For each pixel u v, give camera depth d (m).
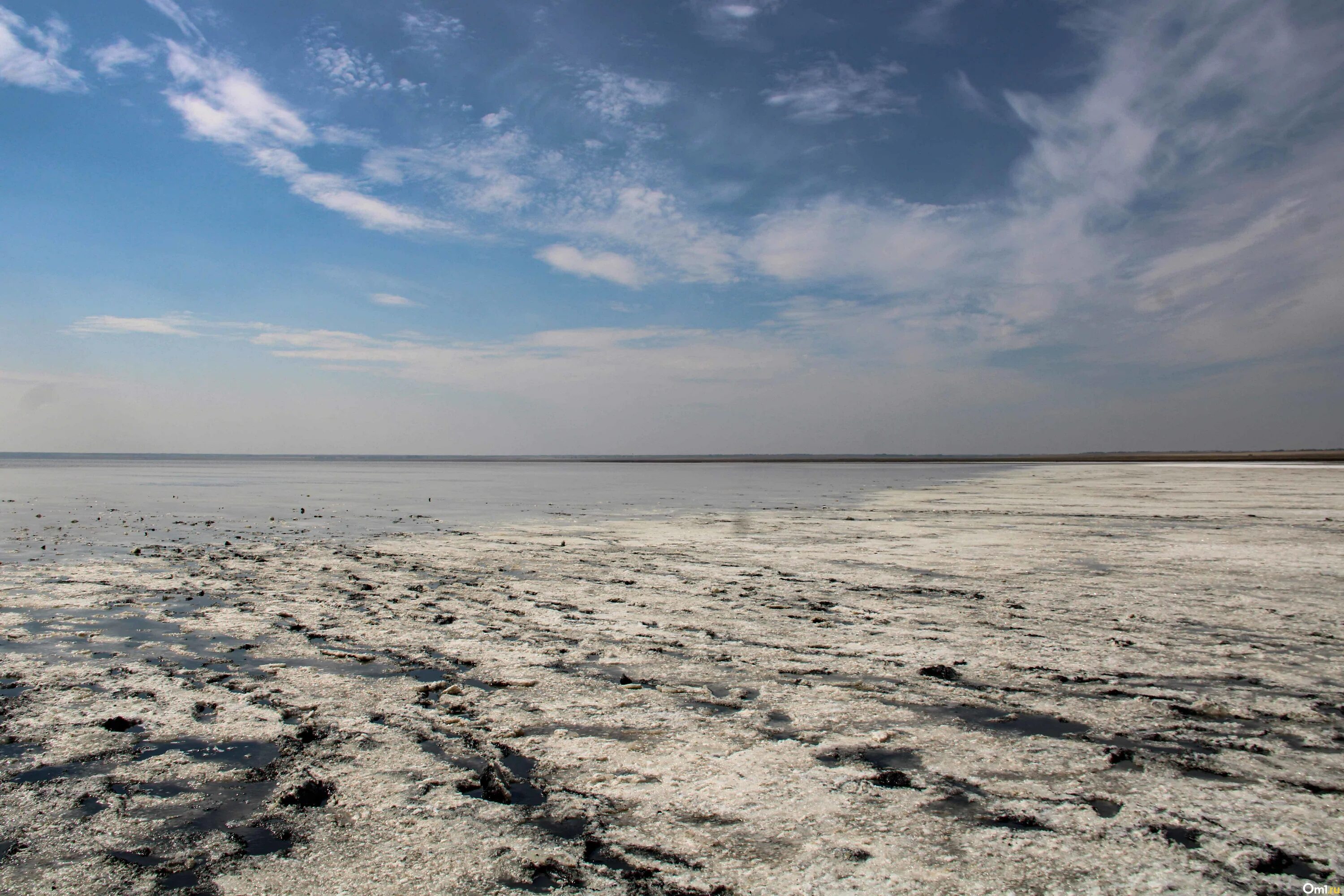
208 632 6.25
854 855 2.76
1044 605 7.27
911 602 7.50
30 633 6.23
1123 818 3.02
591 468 93.62
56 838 2.93
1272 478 38.34
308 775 3.50
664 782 3.41
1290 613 6.84
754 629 6.33
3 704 4.48
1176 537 12.77
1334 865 2.66
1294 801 3.15
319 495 26.75
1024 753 3.70
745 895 2.51
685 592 8.04
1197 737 3.88
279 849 2.85
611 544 12.32
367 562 10.27
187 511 19.03
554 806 3.19
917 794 3.27
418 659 5.43
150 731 4.05
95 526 15.03
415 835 2.94
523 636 6.11
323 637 6.09
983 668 5.16
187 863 2.74
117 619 6.77
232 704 4.48
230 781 3.44
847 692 4.66
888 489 31.31
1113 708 4.32
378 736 3.98
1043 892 2.50
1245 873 2.60
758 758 3.66
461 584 8.59
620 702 4.49
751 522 16.34
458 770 3.55
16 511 18.66
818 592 8.02
